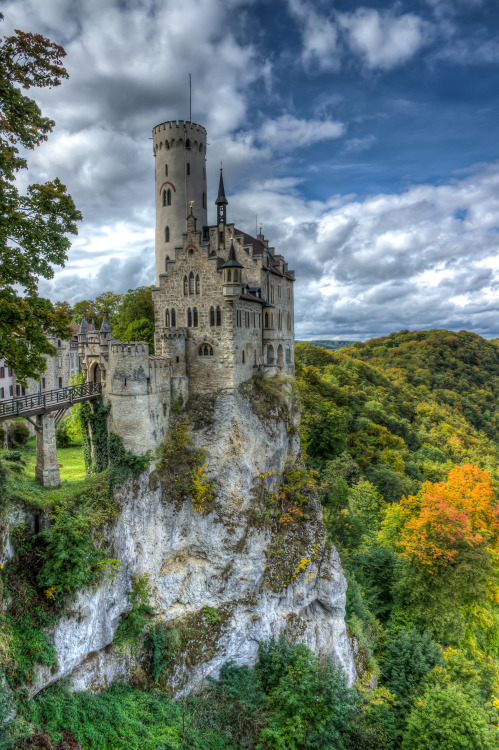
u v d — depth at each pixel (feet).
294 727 109.29
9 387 181.16
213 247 160.97
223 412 138.00
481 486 200.34
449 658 135.33
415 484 272.92
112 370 116.78
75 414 160.45
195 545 128.67
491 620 156.46
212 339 140.36
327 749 108.68
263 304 165.48
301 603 137.18
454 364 621.31
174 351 137.18
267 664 127.03
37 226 79.00
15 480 101.65
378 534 199.62
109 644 104.83
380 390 449.48
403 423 376.27
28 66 75.56
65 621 89.30
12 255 74.13
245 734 109.81
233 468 134.10
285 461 161.48
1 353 75.15
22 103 73.61
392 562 168.96
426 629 145.38
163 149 169.37
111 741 86.84
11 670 76.38
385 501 246.68
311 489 156.35
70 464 154.10
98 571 98.58
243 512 132.26
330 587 140.36
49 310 83.05
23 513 93.30
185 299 143.64
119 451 114.83
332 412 266.16
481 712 106.63
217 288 138.62
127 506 113.39
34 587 87.66
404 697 124.98
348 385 414.41
